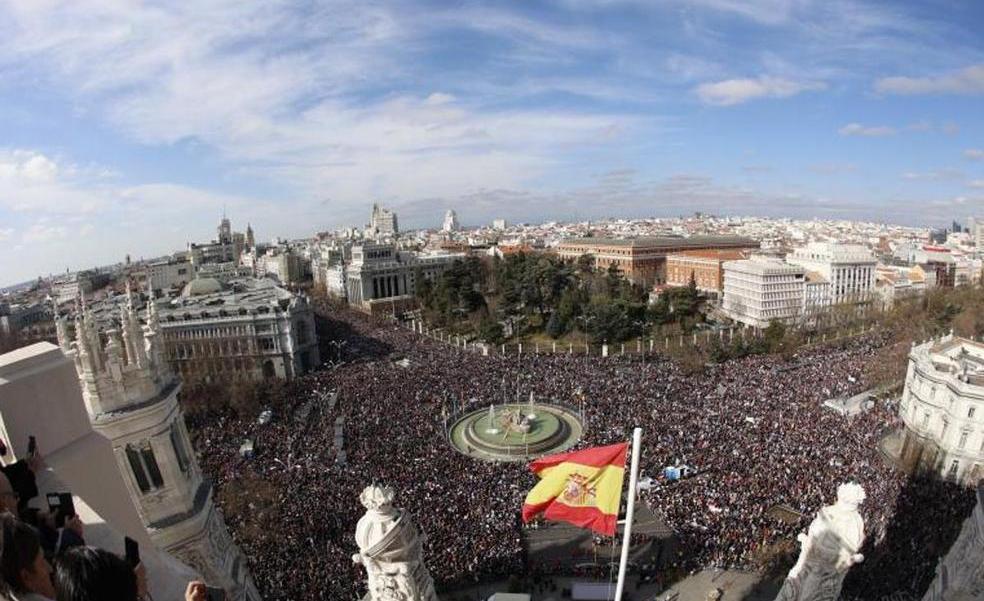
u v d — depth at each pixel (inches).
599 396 3900.1
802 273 7588.6
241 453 3102.9
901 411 3395.7
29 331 7017.7
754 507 2379.4
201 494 1283.2
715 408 3508.9
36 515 444.5
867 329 6491.1
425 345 6136.8
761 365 4758.9
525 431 3486.7
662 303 6501.0
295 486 2652.6
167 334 5354.3
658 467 2768.2
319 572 2004.2
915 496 2420.0
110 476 816.9
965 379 2844.5
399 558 725.3
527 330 6712.6
